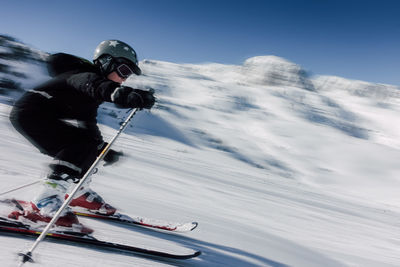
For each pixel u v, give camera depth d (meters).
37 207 1.84
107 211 2.45
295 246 3.50
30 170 3.59
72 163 1.96
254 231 3.69
